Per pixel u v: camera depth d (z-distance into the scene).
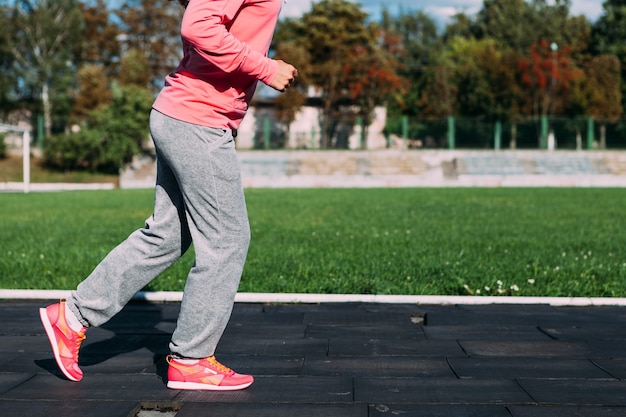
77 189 38.47
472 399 2.86
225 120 2.97
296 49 58.28
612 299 5.01
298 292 5.55
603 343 3.87
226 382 2.97
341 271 6.48
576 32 88.56
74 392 2.97
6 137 50.47
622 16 73.19
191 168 2.91
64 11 57.88
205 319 2.97
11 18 56.94
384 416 2.65
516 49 81.25
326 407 2.76
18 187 41.88
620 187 34.78
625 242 9.75
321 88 60.91
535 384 3.07
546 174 44.81
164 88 3.00
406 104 67.88
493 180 42.72
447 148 50.09
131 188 41.22
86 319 3.09
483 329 4.23
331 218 14.59
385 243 9.38
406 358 3.54
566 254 8.09
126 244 3.09
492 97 60.31
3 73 55.75
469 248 8.80
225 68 2.81
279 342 3.88
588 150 49.25
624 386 3.05
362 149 49.78
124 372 3.29
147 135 48.09
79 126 51.53
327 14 62.47
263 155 48.59
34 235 10.74
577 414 2.68
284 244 9.15
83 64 64.44
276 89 2.95
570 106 61.28
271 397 2.90
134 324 4.35
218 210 2.96
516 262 7.29
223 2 2.77
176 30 64.19
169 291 5.42
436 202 21.59
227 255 2.98
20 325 4.32
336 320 4.48
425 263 7.09
